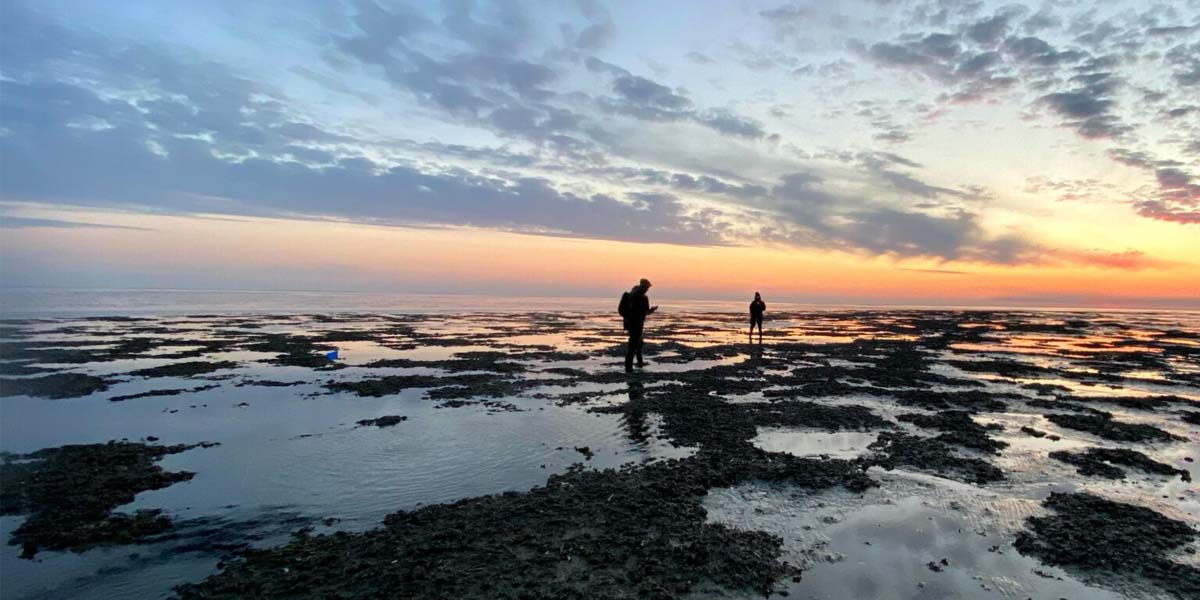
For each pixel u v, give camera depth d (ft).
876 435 35.24
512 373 60.03
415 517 22.12
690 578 17.63
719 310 290.76
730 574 17.85
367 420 38.42
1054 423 38.81
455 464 29.27
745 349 86.79
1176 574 18.03
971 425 37.83
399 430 35.91
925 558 19.19
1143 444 33.86
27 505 23.52
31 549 19.65
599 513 22.45
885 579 17.76
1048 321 203.31
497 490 25.63
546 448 32.19
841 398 47.52
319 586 17.15
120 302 276.21
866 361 73.56
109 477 26.76
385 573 17.79
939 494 25.13
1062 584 17.51
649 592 16.78
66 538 20.47
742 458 29.86
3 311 191.52
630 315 60.90
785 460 29.50
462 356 74.84
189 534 20.98
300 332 113.09
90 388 49.93
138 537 20.71
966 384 55.47
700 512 22.74
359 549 19.49
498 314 205.57
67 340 92.12
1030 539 20.51
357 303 329.11
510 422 38.09
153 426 36.86
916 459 29.78
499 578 17.48
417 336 106.73
